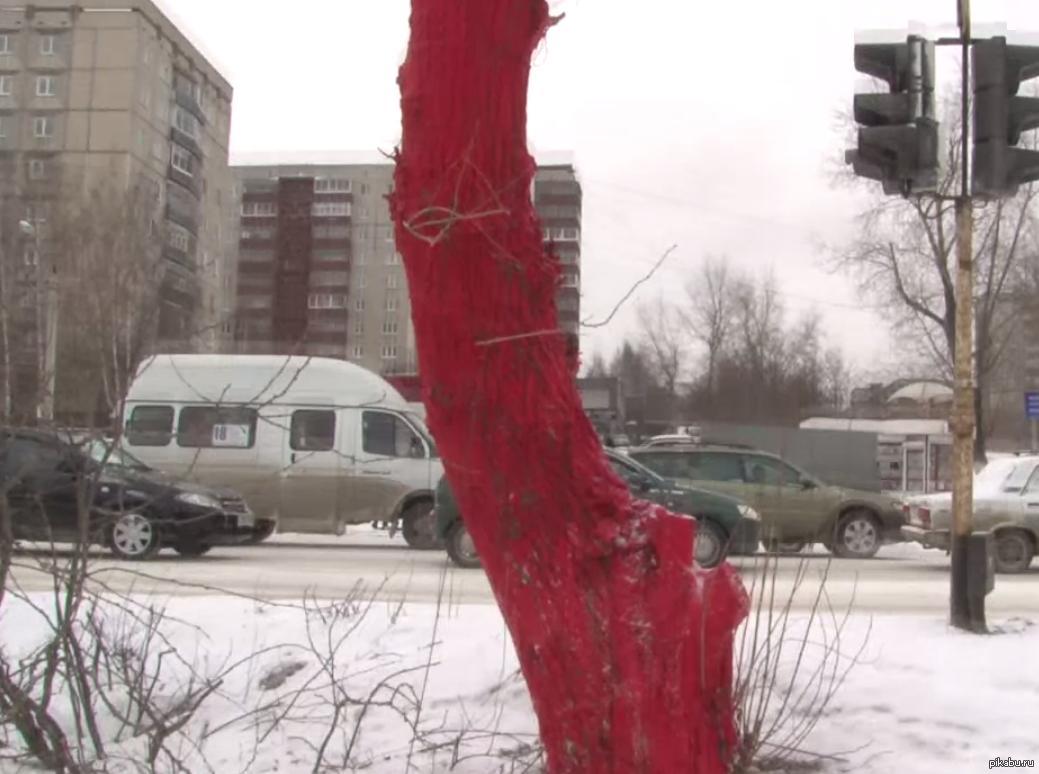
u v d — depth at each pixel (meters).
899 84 7.75
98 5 51.94
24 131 52.00
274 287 57.75
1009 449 52.84
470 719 4.98
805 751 4.57
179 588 9.13
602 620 3.14
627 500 3.32
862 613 8.79
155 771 4.42
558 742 3.20
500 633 6.36
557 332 3.30
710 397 59.62
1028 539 15.26
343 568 13.29
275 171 58.47
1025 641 6.61
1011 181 7.54
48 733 4.36
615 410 40.69
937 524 15.29
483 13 3.19
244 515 14.22
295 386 16.39
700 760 3.19
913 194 7.80
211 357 16.33
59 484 4.49
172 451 15.90
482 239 3.17
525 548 3.18
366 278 57.41
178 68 56.09
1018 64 7.58
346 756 4.57
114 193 24.11
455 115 3.18
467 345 3.17
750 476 16.39
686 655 3.20
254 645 6.07
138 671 4.93
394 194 3.29
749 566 8.64
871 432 34.97
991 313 37.12
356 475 16.34
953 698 5.25
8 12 52.53
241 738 4.87
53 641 4.46
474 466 3.20
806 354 59.84
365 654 5.83
